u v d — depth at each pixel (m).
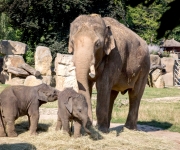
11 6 42.69
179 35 74.88
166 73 39.06
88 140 8.39
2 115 9.12
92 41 8.91
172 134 11.28
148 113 15.40
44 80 26.06
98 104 9.50
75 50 8.91
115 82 9.97
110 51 9.41
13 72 26.34
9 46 29.28
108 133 9.58
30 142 8.38
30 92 9.40
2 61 31.05
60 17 43.91
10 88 9.35
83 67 8.69
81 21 9.23
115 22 10.38
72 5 42.31
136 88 11.15
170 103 21.05
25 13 43.94
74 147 8.03
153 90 30.98
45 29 45.22
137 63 10.63
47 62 26.34
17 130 9.55
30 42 46.78
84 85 8.72
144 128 12.29
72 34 9.21
